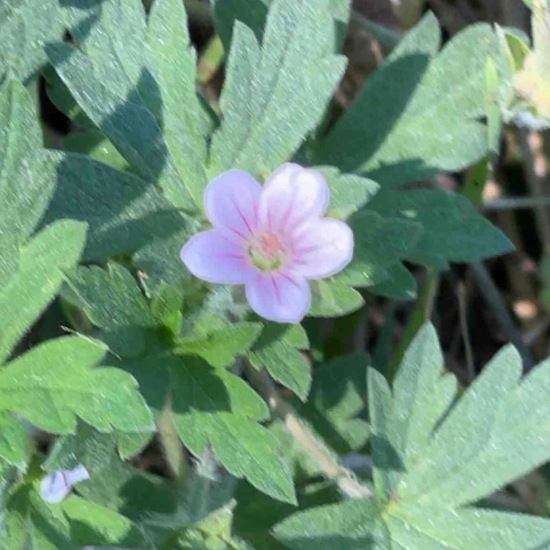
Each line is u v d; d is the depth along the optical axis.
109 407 0.09
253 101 0.10
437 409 0.10
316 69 0.10
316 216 0.09
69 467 0.09
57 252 0.09
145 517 0.11
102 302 0.09
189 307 0.10
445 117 0.11
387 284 0.11
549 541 0.10
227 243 0.09
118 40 0.10
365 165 0.11
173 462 0.11
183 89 0.10
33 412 0.09
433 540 0.10
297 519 0.10
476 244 0.11
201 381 0.10
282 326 0.10
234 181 0.09
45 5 0.11
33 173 0.09
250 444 0.09
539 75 0.11
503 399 0.10
